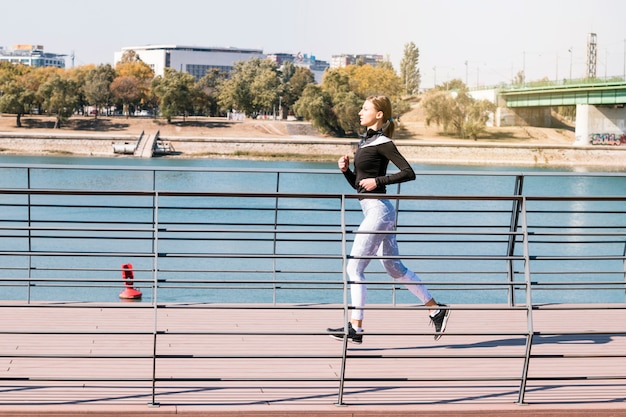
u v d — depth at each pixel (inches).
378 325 266.2
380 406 185.6
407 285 237.6
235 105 5644.7
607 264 1122.0
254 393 194.2
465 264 1080.8
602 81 4008.4
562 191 2362.2
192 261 1003.3
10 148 4094.5
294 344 236.8
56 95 4623.5
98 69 5595.5
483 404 190.1
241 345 233.9
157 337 240.4
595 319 285.0
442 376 211.8
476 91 5147.6
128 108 5556.1
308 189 2466.8
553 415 188.2
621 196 205.5
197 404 183.2
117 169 259.1
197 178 2632.9
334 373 211.2
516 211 285.7
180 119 4965.6
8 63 6284.5
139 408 178.1
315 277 933.2
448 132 4714.6
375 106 236.2
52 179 2395.4
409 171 230.4
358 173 237.0
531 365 225.5
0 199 1406.3
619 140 4252.0
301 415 180.7
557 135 4739.2
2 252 195.3
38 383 196.7
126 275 582.6
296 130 4734.3
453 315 287.7
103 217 1280.8
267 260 991.6
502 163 4104.3
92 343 231.9
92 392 190.4
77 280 210.1
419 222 1224.2
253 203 1525.6
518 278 1002.7
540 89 4382.4
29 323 253.6
